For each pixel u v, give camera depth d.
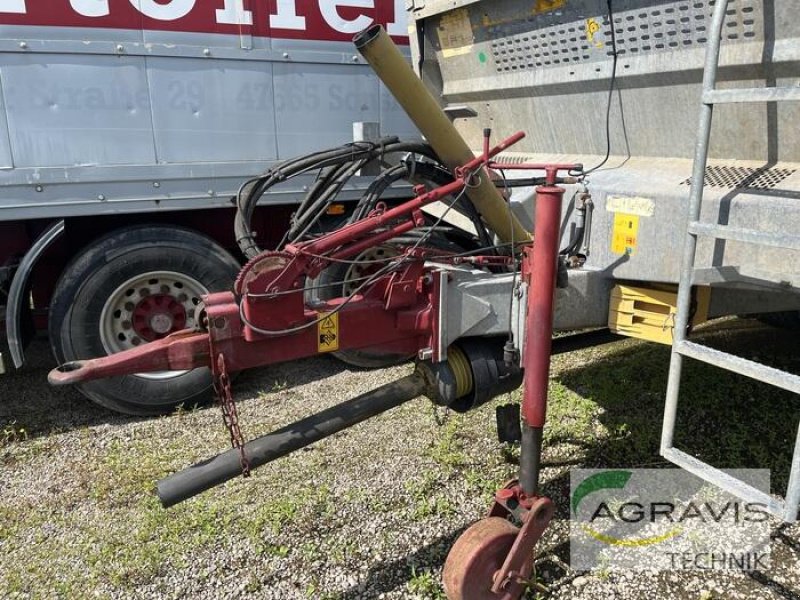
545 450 3.24
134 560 2.58
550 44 3.06
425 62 3.78
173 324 3.85
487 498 2.88
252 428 3.58
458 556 2.11
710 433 3.37
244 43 3.74
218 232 4.05
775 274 2.32
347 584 2.44
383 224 2.47
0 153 3.32
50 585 2.48
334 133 4.12
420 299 2.53
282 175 2.84
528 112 3.43
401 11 4.16
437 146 2.70
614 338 3.24
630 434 3.35
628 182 2.75
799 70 2.23
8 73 3.27
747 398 3.69
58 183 3.44
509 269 2.92
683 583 2.42
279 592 2.41
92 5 3.37
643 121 2.85
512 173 3.39
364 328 2.45
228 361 2.27
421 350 2.53
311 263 2.29
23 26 3.26
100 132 3.50
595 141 3.14
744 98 2.02
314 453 3.28
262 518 2.76
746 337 4.66
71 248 3.82
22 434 3.58
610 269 2.81
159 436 3.56
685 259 2.25
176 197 3.72
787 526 2.73
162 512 2.84
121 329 3.76
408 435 3.42
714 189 2.48
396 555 2.57
